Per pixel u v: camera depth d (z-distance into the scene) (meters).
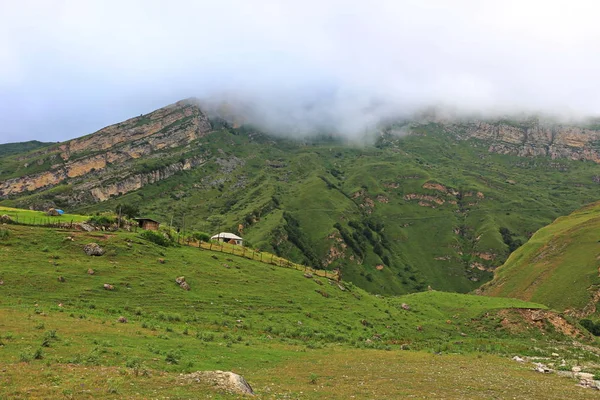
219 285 75.69
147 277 69.56
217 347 44.16
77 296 57.44
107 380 25.11
